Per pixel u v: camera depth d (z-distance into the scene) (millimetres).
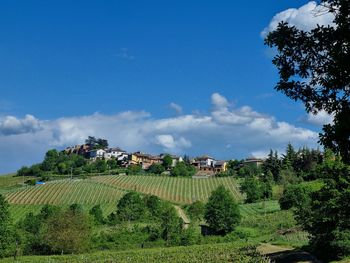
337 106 16766
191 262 52875
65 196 160750
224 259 53656
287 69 17656
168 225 90688
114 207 145750
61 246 75438
